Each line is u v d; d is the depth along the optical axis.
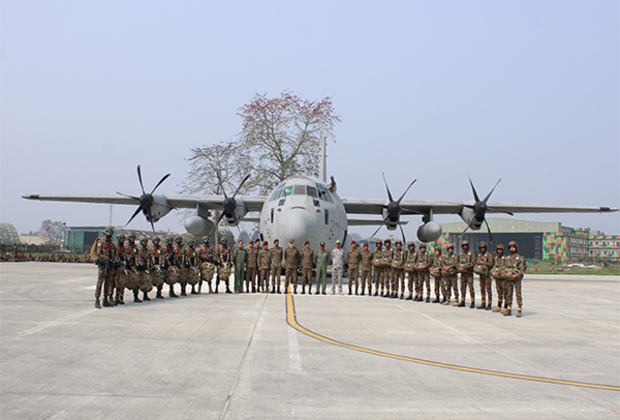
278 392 5.03
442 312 11.90
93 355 6.40
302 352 6.89
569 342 8.03
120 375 5.52
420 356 6.80
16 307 10.92
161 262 13.39
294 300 13.62
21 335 7.64
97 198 24.11
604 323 10.30
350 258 16.19
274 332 8.39
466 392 5.13
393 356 6.77
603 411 4.59
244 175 36.09
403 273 15.33
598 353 7.18
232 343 7.39
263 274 15.98
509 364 6.42
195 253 14.99
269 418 4.28
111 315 9.91
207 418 4.25
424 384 5.41
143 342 7.29
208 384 5.26
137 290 12.38
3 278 19.81
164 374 5.60
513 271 11.29
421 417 4.36
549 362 6.56
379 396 4.95
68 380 5.28
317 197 18.50
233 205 21.67
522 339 8.26
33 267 29.14
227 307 11.55
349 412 4.47
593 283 23.20
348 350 7.09
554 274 34.69
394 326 9.38
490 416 4.41
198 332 8.21
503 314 11.53
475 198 22.52
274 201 18.70
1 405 4.46
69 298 12.85
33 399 4.64
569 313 11.99
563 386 5.41
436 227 22.62
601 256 100.38
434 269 14.19
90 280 18.92
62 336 7.59
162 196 23.05
